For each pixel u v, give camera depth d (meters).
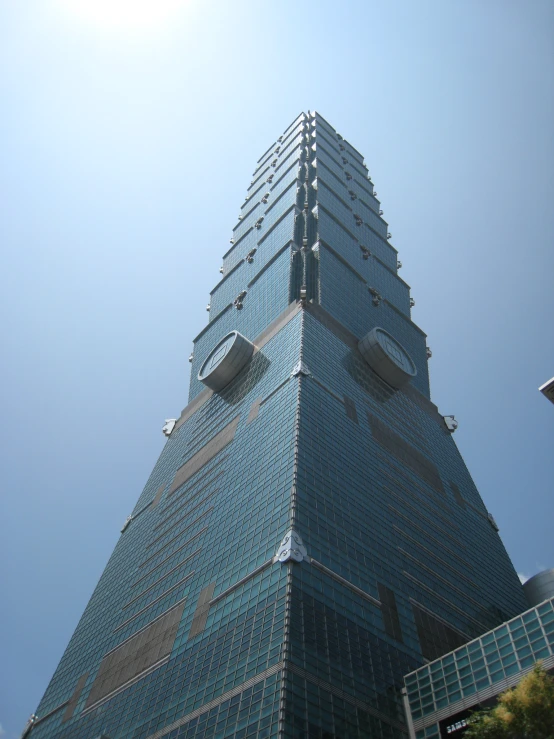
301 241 157.12
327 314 129.50
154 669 74.56
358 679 61.19
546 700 42.78
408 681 64.94
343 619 66.31
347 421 101.88
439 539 99.56
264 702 54.75
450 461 131.38
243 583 71.44
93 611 110.94
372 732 57.53
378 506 90.12
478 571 102.56
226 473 99.19
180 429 140.25
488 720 43.50
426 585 85.12
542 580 99.81
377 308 154.62
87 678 91.19
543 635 55.62
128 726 69.69
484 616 91.75
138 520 125.31
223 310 162.38
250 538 77.44
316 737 52.69
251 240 184.62
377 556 80.25
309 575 67.31
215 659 65.38
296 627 60.44
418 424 129.88
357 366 123.56
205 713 59.91
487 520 124.62
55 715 91.50
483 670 58.56
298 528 71.62
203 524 93.19
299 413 91.00
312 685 56.50
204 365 132.00
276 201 186.50
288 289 136.12
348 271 153.50
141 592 96.25
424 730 59.56
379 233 192.62
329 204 177.25
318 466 84.38
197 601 77.50
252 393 114.75
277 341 121.38
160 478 131.00
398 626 72.69
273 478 83.56
